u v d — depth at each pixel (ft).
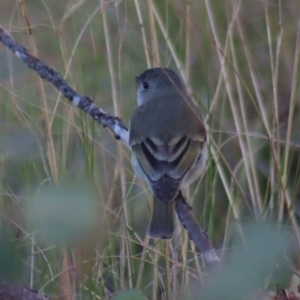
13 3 36.60
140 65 34.37
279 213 24.18
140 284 25.54
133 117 27.07
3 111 28.96
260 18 36.47
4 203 26.09
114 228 28.89
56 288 23.26
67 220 8.92
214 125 33.24
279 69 35.27
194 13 35.14
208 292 8.96
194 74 34.32
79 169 25.81
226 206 31.24
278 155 25.58
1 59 32.89
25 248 25.95
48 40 35.47
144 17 35.17
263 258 9.01
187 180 26.68
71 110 28.35
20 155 26.32
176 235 26.45
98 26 35.22
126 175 30.86
